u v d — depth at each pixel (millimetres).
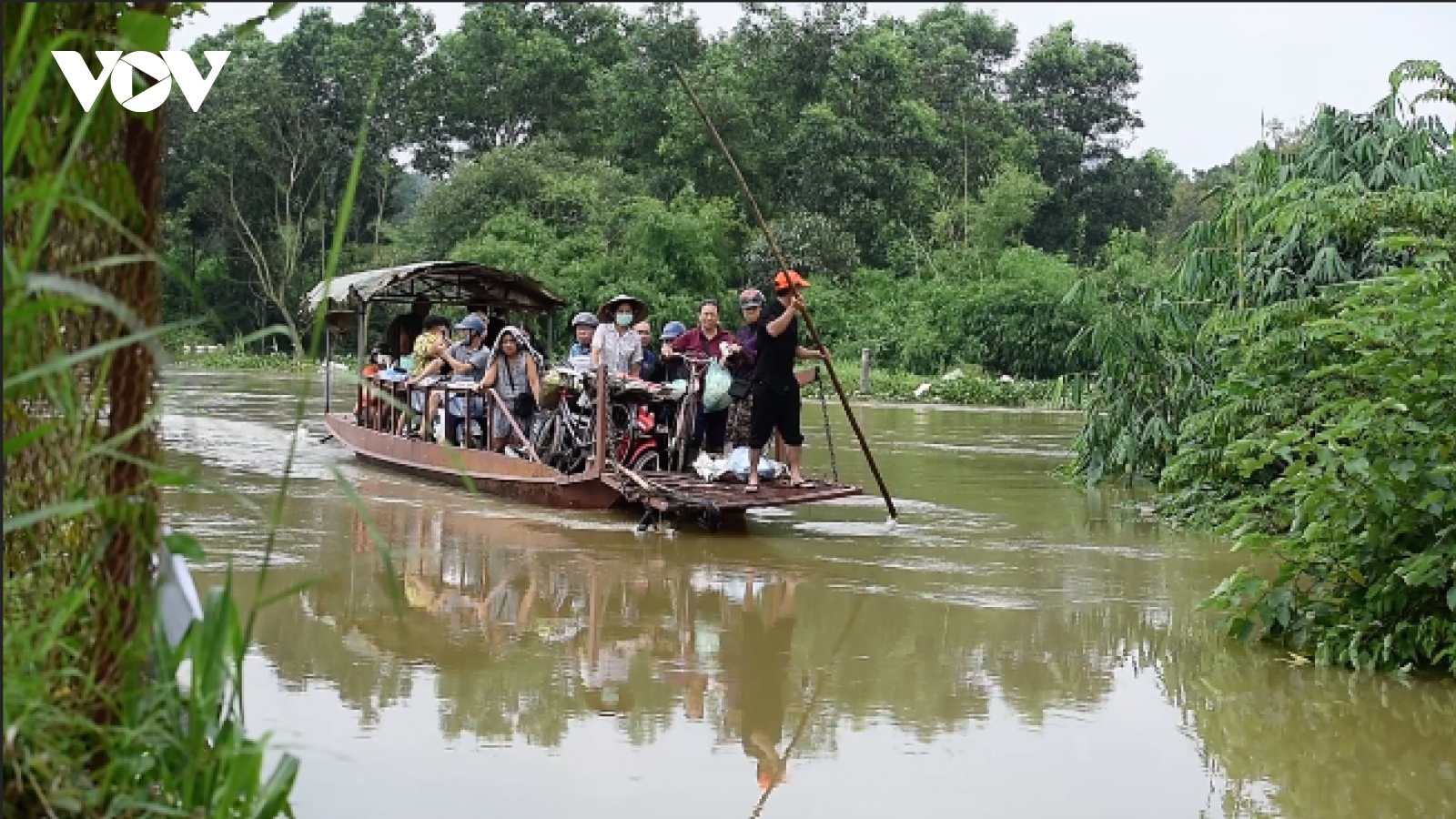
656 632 7141
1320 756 5496
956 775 5164
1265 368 8766
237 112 40500
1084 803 4922
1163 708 6098
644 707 5883
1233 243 12445
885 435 19609
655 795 4855
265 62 44531
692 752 5332
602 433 10258
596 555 9047
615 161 45594
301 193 42844
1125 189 51031
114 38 2764
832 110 43094
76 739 2869
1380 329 6652
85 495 2883
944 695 6195
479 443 12383
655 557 9039
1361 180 11312
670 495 9812
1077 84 53750
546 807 4688
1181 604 8094
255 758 2916
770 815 4695
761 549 9461
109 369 2904
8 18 2723
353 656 6480
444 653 6594
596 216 36938
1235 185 12914
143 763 3012
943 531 10531
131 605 2939
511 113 47750
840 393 10602
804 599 7973
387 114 45594
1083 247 48344
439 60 47594
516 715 5695
